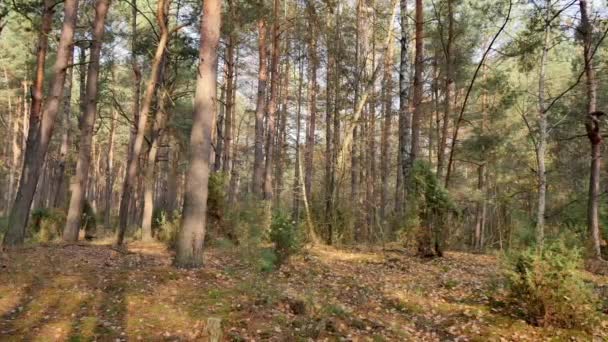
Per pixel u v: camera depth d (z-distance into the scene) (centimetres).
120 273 798
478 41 1975
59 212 1700
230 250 1029
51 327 552
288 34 2333
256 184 1944
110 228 2723
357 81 1802
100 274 790
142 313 611
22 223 1146
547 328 643
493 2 1464
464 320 690
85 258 950
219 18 906
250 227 1002
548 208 1978
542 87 1227
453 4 1627
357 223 1686
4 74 3362
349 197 1739
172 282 758
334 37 2017
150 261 955
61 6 1962
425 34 1836
